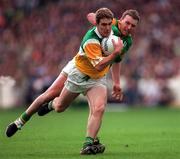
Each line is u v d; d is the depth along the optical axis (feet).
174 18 299.58
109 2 301.84
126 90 256.32
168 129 140.36
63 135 121.19
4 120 170.30
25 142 104.88
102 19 81.66
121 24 86.17
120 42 81.46
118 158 80.28
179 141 107.86
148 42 286.05
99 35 83.35
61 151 90.33
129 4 302.04
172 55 283.18
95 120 84.33
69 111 225.15
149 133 127.95
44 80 253.65
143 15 298.56
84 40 83.87
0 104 244.01
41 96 92.43
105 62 81.97
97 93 85.56
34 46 281.13
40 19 298.35
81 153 84.79
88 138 84.64
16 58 268.21
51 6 303.89
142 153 86.99
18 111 220.02
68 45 282.77
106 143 104.58
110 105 250.98
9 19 297.94
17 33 292.61
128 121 173.58
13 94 246.88
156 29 293.23
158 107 254.47
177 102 260.42
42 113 94.89
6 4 302.45
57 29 292.61
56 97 92.73
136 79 260.42
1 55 268.62
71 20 296.71
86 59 85.15
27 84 250.78
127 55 269.64
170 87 261.44
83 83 85.92
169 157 81.76
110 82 247.91
